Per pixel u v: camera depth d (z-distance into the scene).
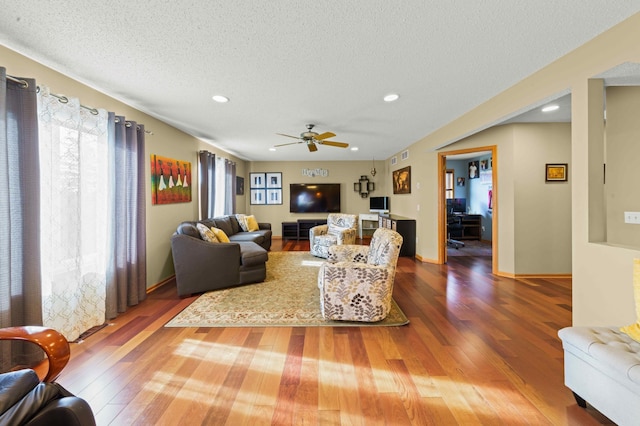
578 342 1.44
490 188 6.70
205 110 3.25
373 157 7.23
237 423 1.39
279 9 1.50
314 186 7.68
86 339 2.23
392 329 2.39
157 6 1.47
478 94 2.79
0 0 1.40
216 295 3.24
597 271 1.85
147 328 2.42
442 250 4.80
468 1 1.46
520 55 2.04
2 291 1.71
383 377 1.74
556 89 2.11
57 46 1.87
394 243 2.56
